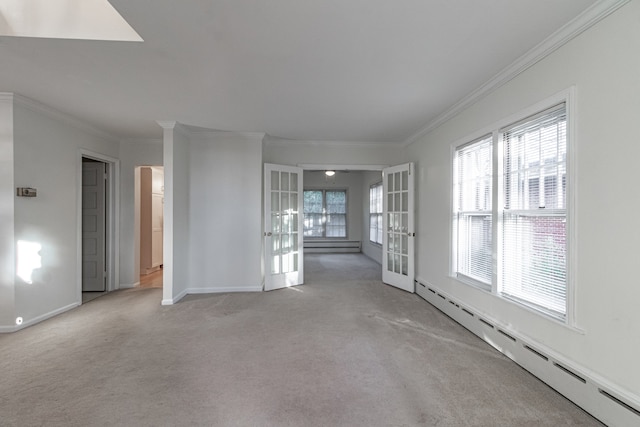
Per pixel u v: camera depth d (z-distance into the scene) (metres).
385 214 5.52
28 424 1.83
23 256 3.37
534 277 2.47
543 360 2.27
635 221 1.66
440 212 4.03
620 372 1.73
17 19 2.15
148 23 1.99
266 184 4.93
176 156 4.34
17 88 3.07
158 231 6.99
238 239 4.89
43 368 2.49
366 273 6.47
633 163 1.67
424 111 3.74
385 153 5.57
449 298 3.73
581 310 1.97
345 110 3.72
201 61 2.51
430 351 2.80
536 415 1.90
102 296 4.69
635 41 1.66
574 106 2.02
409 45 2.27
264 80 2.88
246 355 2.73
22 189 3.31
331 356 2.71
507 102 2.70
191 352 2.79
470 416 1.90
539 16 1.93
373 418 1.88
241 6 1.83
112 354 2.75
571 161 2.03
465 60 2.49
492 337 2.89
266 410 1.96
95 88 3.05
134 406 2.00
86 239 5.00
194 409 1.97
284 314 3.85
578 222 1.99
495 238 2.85
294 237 5.45
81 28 2.17
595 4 1.80
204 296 4.65
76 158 4.15
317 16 1.93
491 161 3.05
